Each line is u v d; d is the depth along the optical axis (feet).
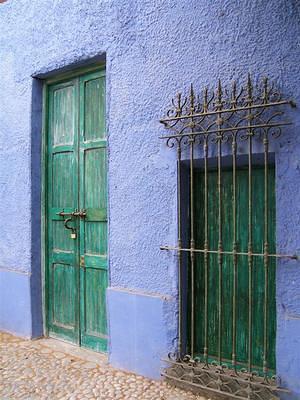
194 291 11.11
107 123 12.24
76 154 13.62
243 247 10.41
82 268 13.44
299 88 9.07
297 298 9.09
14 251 15.06
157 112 11.20
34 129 14.53
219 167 9.96
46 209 14.62
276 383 9.27
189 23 10.64
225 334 10.72
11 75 15.23
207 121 10.28
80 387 10.85
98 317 13.04
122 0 11.92
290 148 9.19
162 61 11.12
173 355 10.82
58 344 13.85
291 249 9.17
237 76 9.86
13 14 15.15
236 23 9.89
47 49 13.87
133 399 10.14
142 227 11.48
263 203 10.15
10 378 11.42
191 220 10.55
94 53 12.57
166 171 11.02
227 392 9.77
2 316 15.49
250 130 9.50
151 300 11.18
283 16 9.28
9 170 15.29
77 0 12.98
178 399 10.09
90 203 13.20
